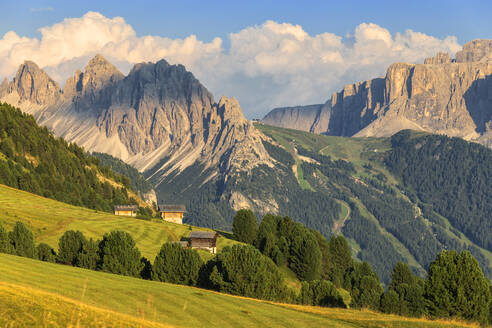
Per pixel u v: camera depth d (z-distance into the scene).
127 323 31.53
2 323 26.28
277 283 90.56
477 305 63.44
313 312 60.91
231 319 48.66
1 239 85.25
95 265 87.88
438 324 53.09
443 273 65.06
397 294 98.44
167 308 50.00
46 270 61.09
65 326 27.92
